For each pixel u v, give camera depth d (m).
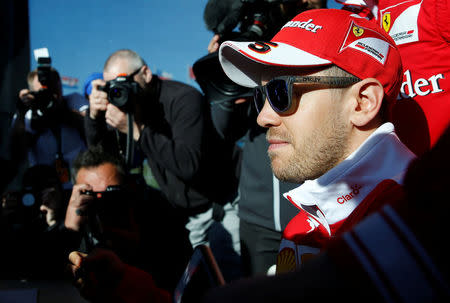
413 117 1.23
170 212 1.92
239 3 1.56
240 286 0.31
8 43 2.39
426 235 0.27
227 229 2.13
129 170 1.82
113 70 1.84
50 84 2.19
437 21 1.12
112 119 1.84
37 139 2.23
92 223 1.52
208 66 1.65
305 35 0.77
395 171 0.70
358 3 1.34
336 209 0.74
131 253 1.54
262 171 1.66
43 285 1.19
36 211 1.60
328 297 0.28
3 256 1.39
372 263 0.28
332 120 0.74
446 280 0.26
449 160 0.30
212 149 1.91
